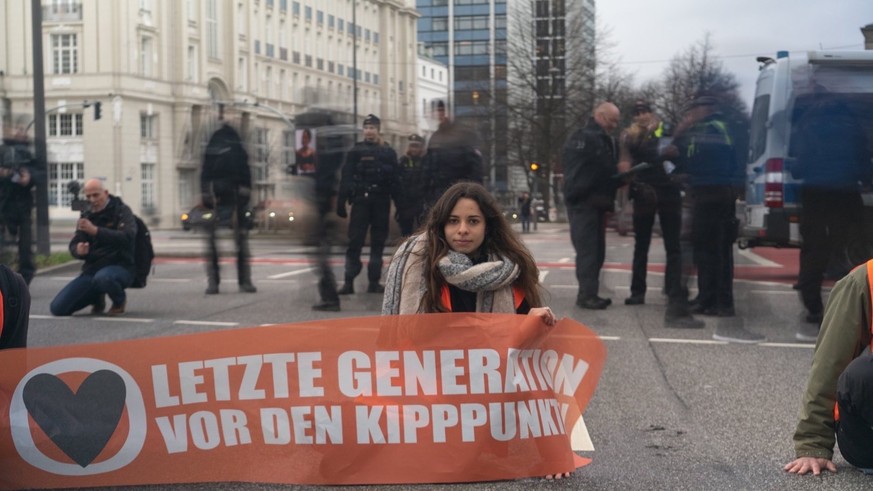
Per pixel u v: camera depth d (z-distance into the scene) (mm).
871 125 8836
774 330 8945
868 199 9500
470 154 11164
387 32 51125
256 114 31578
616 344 8180
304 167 11227
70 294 10023
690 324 9062
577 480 4453
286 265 16891
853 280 4383
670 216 10609
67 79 52562
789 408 5945
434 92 52406
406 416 4242
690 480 4484
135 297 11789
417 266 4297
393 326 4246
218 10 54938
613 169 10344
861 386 4215
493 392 4266
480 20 72188
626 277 14578
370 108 14641
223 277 14312
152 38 54594
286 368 4246
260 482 4242
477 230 4285
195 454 4215
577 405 4492
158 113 54812
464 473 4238
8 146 11203
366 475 4227
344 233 12117
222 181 12156
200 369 4234
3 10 48500
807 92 13031
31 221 11383
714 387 6535
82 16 52344
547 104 46000
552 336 4469
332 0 52531
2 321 4113
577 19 46031
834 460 4789
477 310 4289
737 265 15695
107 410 4215
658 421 5652
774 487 4359
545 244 26359
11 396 4172
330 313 10172
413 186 11516
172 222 44656
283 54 53281
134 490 4219
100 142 52438
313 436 4230
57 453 4191
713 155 9289
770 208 13281
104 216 10281
